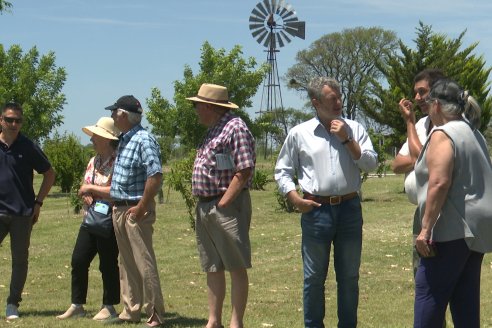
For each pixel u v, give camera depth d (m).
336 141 6.24
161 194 25.23
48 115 38.38
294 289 10.28
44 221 20.03
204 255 6.91
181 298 9.71
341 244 6.28
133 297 7.73
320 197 6.22
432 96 5.09
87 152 33.03
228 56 42.78
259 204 23.97
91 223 7.95
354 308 6.33
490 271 11.23
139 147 7.47
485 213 4.86
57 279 11.54
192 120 41.88
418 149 5.61
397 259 12.73
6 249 14.61
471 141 4.92
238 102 42.69
